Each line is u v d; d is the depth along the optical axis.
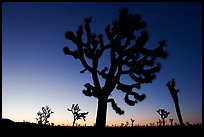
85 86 9.82
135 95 9.84
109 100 9.78
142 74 9.67
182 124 11.79
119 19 9.40
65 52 9.80
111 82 9.70
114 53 9.68
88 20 9.56
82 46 9.60
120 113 9.77
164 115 34.56
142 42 9.12
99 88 9.73
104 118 9.78
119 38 9.32
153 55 9.57
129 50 9.36
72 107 33.78
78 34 9.47
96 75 9.78
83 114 33.69
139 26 9.27
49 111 38.09
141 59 9.70
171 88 11.05
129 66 9.62
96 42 9.55
